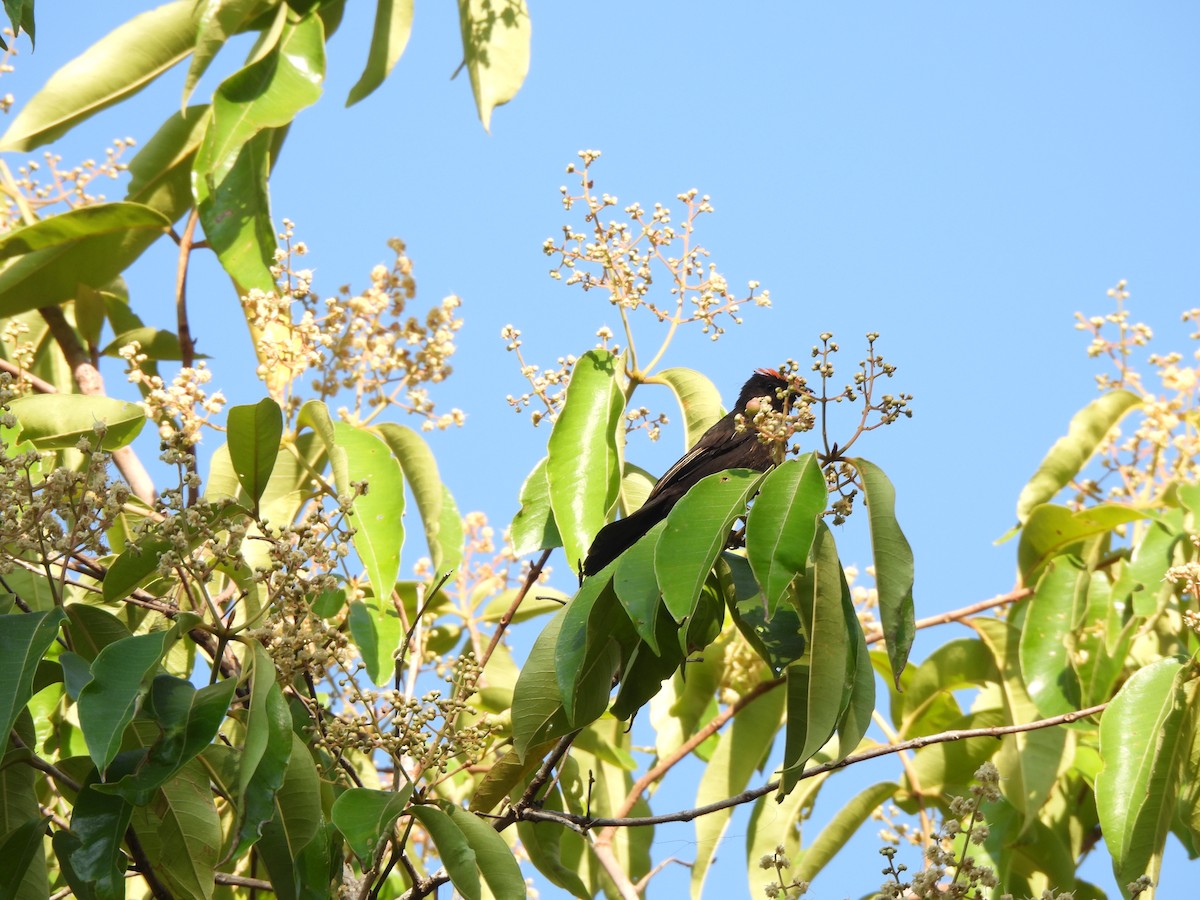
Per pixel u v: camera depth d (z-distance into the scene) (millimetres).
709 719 13039
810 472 6871
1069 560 11789
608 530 9461
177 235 12016
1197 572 9453
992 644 11539
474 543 12453
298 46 11836
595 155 10078
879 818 10922
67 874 7125
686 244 10188
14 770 7441
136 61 12609
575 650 7391
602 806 12000
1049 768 10820
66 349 12750
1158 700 9203
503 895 7473
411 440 10703
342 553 7422
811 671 7176
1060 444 12648
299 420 9820
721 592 8141
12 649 6117
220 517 7680
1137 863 8891
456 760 11086
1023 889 11180
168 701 6562
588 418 9992
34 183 12766
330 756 8562
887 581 7004
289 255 10992
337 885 7969
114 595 8242
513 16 12000
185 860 7281
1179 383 12523
